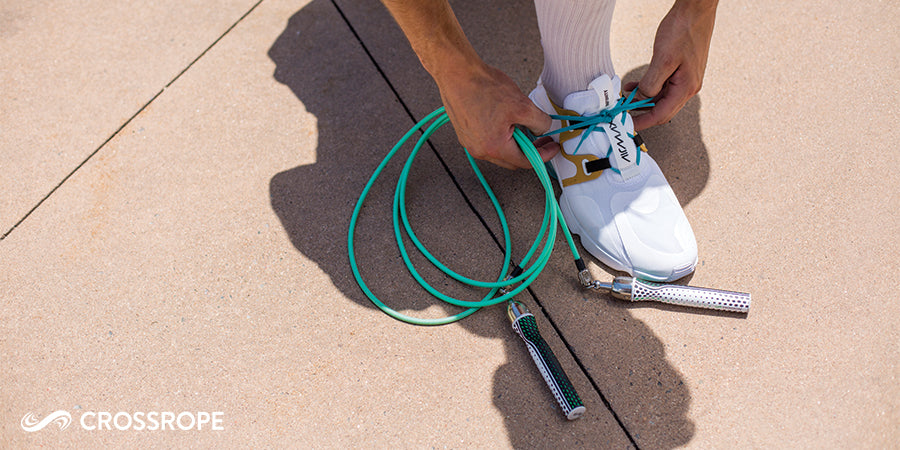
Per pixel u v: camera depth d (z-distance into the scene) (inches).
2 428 69.1
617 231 73.5
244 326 74.4
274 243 79.9
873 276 72.6
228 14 100.2
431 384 69.7
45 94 93.5
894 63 87.7
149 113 91.3
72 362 73.0
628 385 68.5
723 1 95.7
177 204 83.5
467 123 67.6
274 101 91.4
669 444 65.1
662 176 76.8
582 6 62.8
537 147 77.6
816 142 82.5
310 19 99.0
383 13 99.0
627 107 73.2
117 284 78.0
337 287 76.5
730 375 68.2
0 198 84.9
